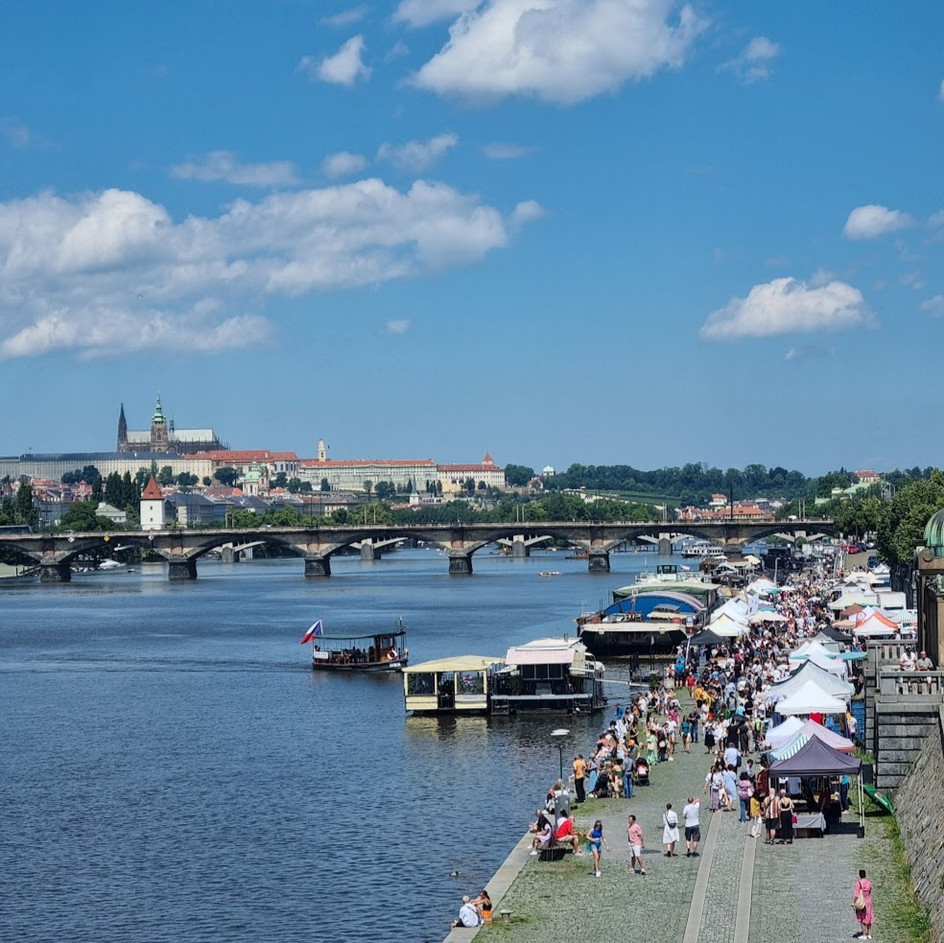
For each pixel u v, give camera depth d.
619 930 79.38
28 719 178.25
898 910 79.31
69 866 106.12
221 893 97.88
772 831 94.81
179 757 149.12
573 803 112.25
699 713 144.38
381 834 111.81
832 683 113.12
